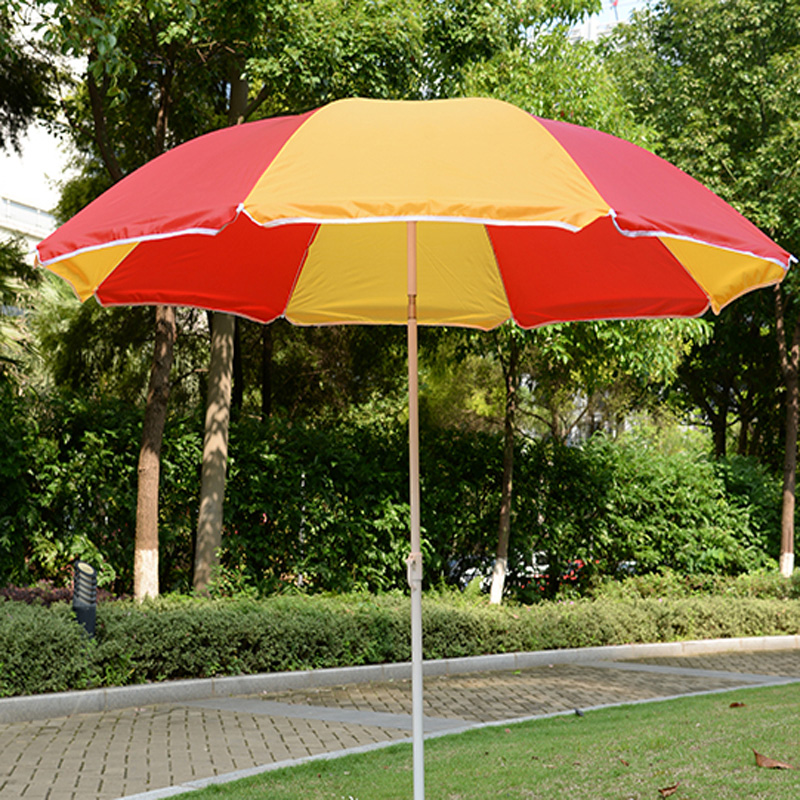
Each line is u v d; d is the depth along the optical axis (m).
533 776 5.07
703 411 22.48
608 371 14.91
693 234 3.37
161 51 10.91
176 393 16.33
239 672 9.29
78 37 8.68
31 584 11.33
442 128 3.53
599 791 4.62
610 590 14.82
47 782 5.59
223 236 5.28
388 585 13.66
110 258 4.94
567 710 8.38
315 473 13.17
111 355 15.49
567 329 12.69
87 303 15.15
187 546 12.81
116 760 6.20
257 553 12.84
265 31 10.34
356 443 13.86
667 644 12.72
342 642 10.05
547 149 3.49
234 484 12.70
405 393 17.11
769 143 15.57
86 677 8.15
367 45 10.44
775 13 16.81
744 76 16.38
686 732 6.18
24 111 13.74
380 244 5.97
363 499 13.48
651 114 18.08
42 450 11.48
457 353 14.89
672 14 18.62
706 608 13.47
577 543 15.69
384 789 5.01
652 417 21.20
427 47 11.98
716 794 4.38
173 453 12.38
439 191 3.15
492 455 14.87
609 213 3.15
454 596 13.28
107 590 11.84
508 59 13.29
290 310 6.18
